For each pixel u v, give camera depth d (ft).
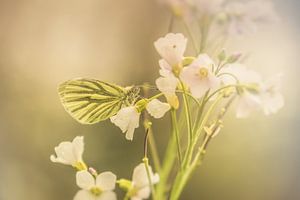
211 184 2.31
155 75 2.66
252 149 2.34
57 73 2.74
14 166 2.42
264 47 2.38
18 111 2.55
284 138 2.40
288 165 2.43
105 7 2.79
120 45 2.75
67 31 2.83
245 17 1.17
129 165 2.24
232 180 2.34
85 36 2.82
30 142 2.47
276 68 2.41
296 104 2.42
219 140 2.29
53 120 2.46
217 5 1.17
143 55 2.70
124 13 2.77
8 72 2.70
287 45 2.45
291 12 2.50
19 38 2.82
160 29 2.69
